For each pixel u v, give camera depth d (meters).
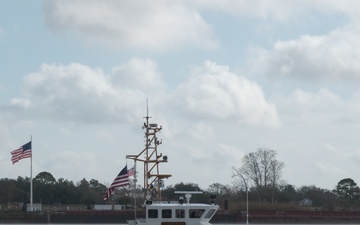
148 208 77.25
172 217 77.19
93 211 144.50
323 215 161.50
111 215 143.12
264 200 176.75
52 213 147.38
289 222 159.38
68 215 145.75
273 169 181.75
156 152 80.88
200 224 77.12
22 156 142.25
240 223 154.25
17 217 148.12
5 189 185.38
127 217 142.75
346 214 161.50
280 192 180.12
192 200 109.56
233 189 177.12
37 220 147.38
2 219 148.12
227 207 154.62
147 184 80.69
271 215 158.62
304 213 160.62
